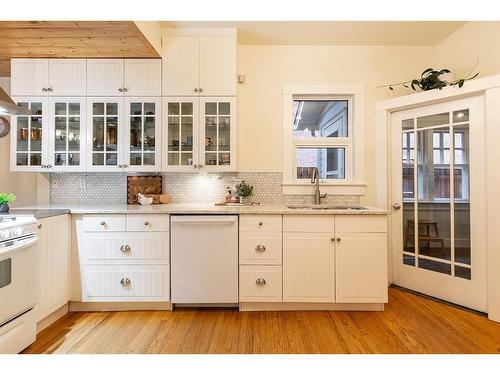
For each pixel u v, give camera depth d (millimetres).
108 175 3178
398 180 3139
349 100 3307
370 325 2326
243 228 2541
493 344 2053
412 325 2326
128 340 2119
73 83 2863
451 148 2738
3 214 2205
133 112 2904
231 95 2881
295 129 3330
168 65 2877
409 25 2859
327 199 3223
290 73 3223
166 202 3123
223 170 2902
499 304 2369
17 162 2877
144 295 2557
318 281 2531
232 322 2383
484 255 2523
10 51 2729
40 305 2199
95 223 2547
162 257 2555
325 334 2188
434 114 2857
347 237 2527
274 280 2535
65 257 2486
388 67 3234
